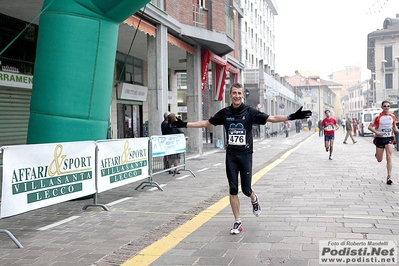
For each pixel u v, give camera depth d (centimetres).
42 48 824
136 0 846
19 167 541
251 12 4512
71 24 812
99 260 450
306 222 573
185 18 1595
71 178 647
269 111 4309
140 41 1617
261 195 796
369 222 562
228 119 530
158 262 437
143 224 606
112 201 795
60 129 810
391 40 6112
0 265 443
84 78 825
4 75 1170
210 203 741
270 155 1731
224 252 459
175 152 1091
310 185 895
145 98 2036
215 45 1831
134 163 849
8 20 1212
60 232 573
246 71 3697
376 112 3728
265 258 432
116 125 1789
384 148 906
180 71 2439
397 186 861
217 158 1672
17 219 658
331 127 1473
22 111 1270
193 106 1816
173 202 766
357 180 951
